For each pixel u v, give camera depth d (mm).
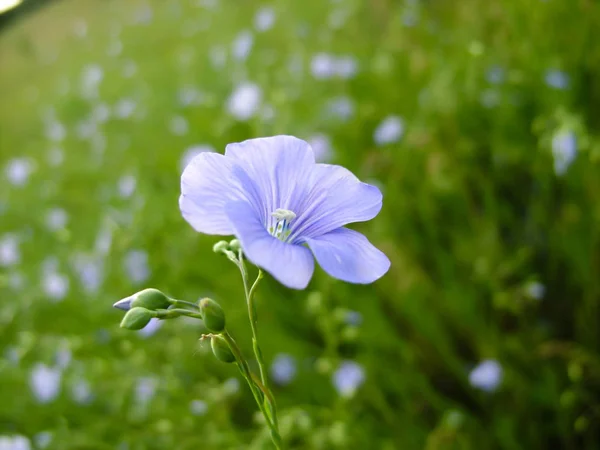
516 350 273
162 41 668
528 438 260
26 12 961
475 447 253
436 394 279
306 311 305
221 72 503
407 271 293
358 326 279
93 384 302
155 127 489
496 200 329
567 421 255
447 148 343
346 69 392
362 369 251
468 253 304
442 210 329
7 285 411
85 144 554
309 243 136
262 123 382
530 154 325
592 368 261
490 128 347
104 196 451
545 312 301
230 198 141
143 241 354
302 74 430
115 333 318
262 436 233
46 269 410
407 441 256
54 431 302
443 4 448
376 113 379
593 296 280
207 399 267
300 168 148
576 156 253
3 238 488
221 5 618
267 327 305
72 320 376
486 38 384
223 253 145
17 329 382
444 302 293
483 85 354
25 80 850
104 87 617
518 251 299
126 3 826
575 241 282
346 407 258
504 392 268
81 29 806
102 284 367
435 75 371
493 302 283
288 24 514
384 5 466
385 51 416
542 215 307
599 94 326
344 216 146
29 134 717
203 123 449
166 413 280
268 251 131
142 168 437
